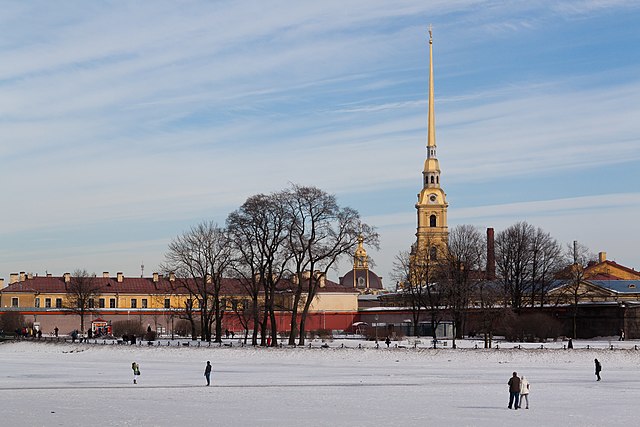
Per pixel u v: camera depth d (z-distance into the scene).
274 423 65.19
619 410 73.56
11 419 67.06
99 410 72.38
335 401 78.88
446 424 65.19
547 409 74.00
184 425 64.19
